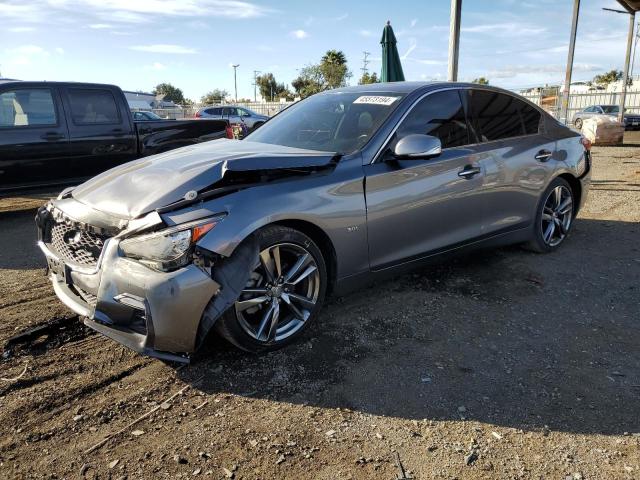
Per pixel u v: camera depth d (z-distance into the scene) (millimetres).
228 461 2367
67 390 2891
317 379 3014
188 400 2820
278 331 3297
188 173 3129
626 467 2324
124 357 3246
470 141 4367
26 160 7082
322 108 4434
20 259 5246
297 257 3309
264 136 4418
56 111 7293
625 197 8242
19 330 3559
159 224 2768
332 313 3859
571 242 5742
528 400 2824
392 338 3498
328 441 2502
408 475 2285
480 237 4477
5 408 2717
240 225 2922
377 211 3629
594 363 3203
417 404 2787
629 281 4559
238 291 2902
